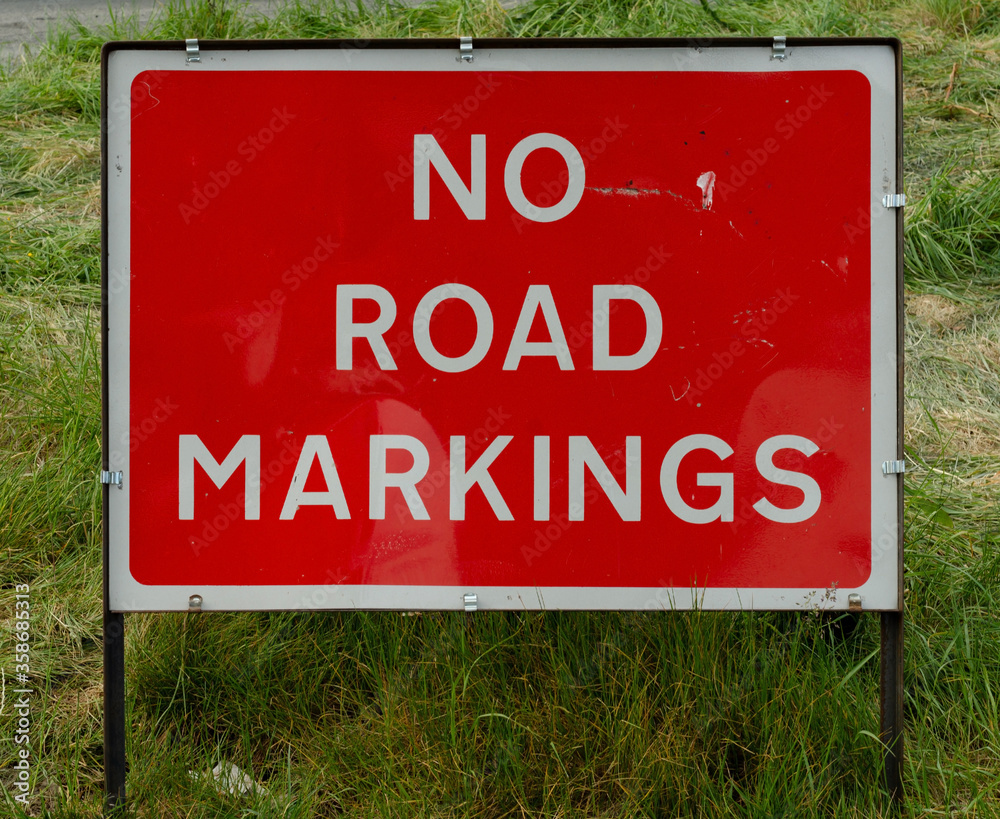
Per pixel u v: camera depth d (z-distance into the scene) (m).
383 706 2.68
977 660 2.76
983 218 4.89
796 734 2.47
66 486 3.49
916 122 5.82
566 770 2.52
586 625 2.82
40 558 3.35
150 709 2.83
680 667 2.60
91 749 2.72
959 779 2.51
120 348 2.45
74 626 3.09
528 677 2.77
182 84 2.45
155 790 2.48
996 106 5.89
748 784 2.47
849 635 2.95
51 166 5.63
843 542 2.46
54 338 4.29
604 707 2.62
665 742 2.49
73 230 5.00
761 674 2.65
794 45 2.43
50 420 3.75
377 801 2.43
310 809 2.42
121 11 7.60
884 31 6.62
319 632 2.97
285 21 6.74
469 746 2.54
